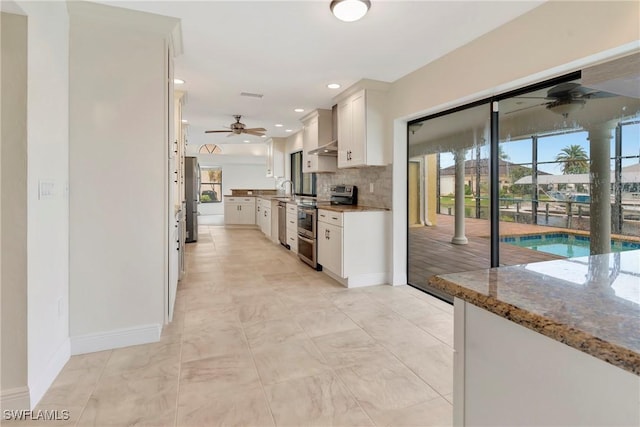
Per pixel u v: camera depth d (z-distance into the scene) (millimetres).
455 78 2812
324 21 2355
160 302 2383
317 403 1695
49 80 1831
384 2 2107
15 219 1580
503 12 2217
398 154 3701
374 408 1661
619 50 1783
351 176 4699
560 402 683
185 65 3180
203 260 5039
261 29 2463
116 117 2223
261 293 3463
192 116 5508
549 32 2076
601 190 2045
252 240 6961
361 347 2285
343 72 3375
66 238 2098
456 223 3152
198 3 2121
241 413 1618
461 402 932
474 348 887
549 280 929
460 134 3062
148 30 2281
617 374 595
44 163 1777
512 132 2594
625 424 586
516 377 772
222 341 2367
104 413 1605
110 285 2244
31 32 1624
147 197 2320
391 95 3682
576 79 2162
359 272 3699
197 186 6793
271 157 8344
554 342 690
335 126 4734
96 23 2158
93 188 2186
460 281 928
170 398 1725
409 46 2738
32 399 1630
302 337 2436
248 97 4309
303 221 4809
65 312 2080
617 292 824
